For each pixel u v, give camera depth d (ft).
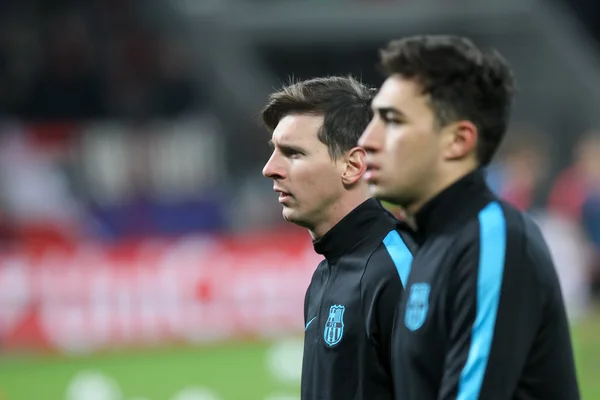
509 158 161.99
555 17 220.84
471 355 26.11
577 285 148.46
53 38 178.70
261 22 204.13
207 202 151.02
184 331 127.34
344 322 32.40
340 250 33.78
